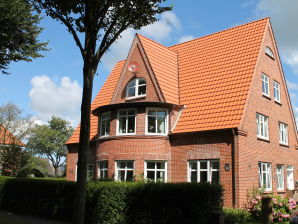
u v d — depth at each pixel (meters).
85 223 15.20
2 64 20.69
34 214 18.72
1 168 36.69
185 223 12.35
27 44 20.83
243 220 16.44
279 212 17.42
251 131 20.61
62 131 79.31
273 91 24.77
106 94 29.38
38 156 72.75
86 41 12.32
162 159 21.61
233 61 23.77
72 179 27.98
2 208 21.31
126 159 21.81
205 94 22.91
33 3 12.86
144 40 26.17
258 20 25.70
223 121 20.05
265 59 24.16
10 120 51.94
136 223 13.73
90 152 26.64
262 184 21.11
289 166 25.50
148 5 12.86
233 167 18.92
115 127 22.83
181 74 26.20
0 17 18.66
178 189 12.75
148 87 24.19
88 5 12.15
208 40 27.75
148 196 13.55
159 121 22.36
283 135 25.36
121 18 13.08
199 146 20.66
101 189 14.84
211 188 12.58
